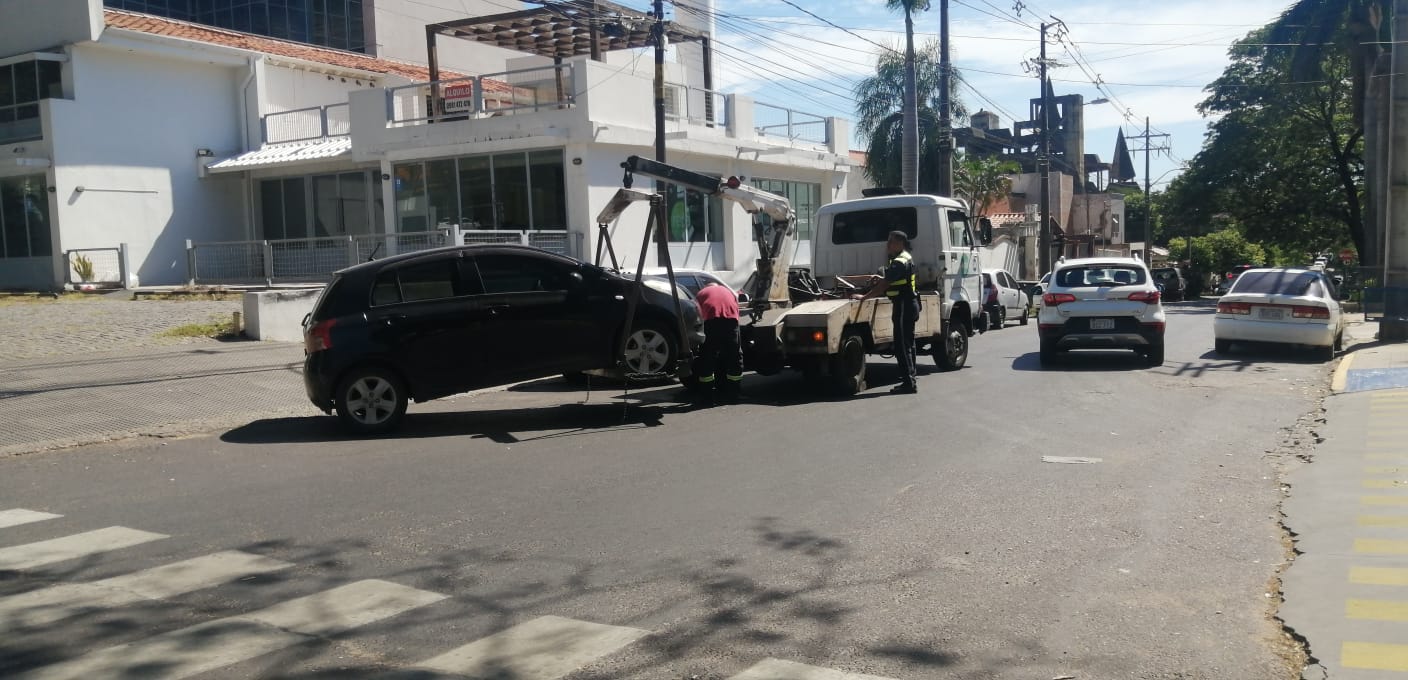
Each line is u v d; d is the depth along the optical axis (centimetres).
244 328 1683
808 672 431
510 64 2898
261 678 428
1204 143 4681
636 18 2456
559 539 640
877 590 539
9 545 638
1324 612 494
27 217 2594
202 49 2719
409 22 3819
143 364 1401
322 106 2828
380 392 1041
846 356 1273
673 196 2577
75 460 923
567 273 1125
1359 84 3250
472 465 877
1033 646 461
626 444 971
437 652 456
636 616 502
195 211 2767
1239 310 1739
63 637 476
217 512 719
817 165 3103
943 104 2755
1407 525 645
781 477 815
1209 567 577
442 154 2402
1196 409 1170
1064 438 983
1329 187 4447
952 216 1568
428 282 1066
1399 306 1841
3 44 2603
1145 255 6912
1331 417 1090
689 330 1177
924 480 799
